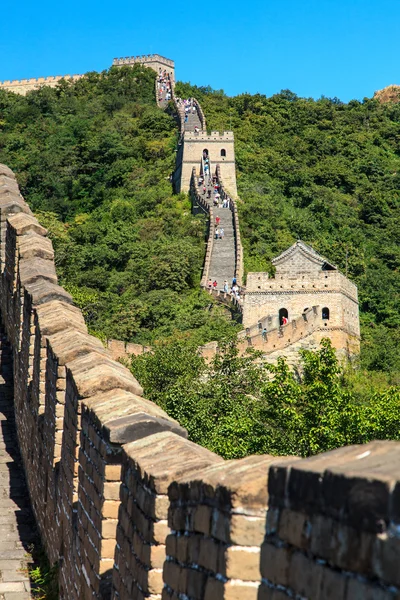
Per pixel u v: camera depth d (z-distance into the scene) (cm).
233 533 920
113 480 1555
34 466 2677
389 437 4362
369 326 13438
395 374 11075
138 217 18712
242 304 11906
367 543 696
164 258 13812
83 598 1703
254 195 19138
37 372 2652
